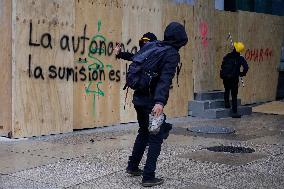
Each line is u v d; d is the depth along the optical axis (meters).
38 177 5.51
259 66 15.20
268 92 15.68
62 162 6.31
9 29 8.15
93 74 9.66
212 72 13.09
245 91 14.62
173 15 11.65
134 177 5.56
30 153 6.91
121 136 8.66
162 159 6.59
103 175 5.63
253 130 9.66
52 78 8.73
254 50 14.92
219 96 12.91
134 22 10.55
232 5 14.70
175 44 5.18
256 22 14.95
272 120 11.48
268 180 5.50
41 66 8.52
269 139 8.49
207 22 12.83
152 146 5.16
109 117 10.07
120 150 7.21
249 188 5.16
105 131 9.31
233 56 11.80
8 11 8.15
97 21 9.69
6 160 6.42
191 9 12.23
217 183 5.35
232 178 5.58
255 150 7.39
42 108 8.57
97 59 9.73
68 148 7.35
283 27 16.27
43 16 8.52
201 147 7.58
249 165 6.29
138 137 5.53
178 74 11.84
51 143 7.81
